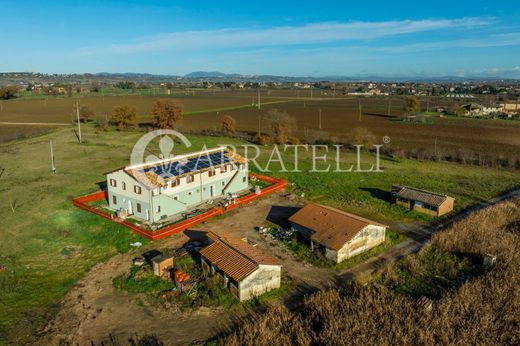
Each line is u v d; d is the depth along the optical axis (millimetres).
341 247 31609
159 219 40250
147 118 122188
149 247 34531
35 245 35031
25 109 150750
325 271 30688
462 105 160000
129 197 41312
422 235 37531
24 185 52062
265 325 22781
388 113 147500
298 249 34312
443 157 70938
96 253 33812
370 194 50094
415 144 84375
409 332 21969
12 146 79188
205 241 35625
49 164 64125
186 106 172500
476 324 22734
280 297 27094
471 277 29203
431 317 23625
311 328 22859
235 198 45969
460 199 47594
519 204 44469
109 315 25141
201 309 25594
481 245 32875
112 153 73500
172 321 24500
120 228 38094
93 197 46188
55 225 39000
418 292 27438
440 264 30922
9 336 23016
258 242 35719
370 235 34219
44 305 26297
